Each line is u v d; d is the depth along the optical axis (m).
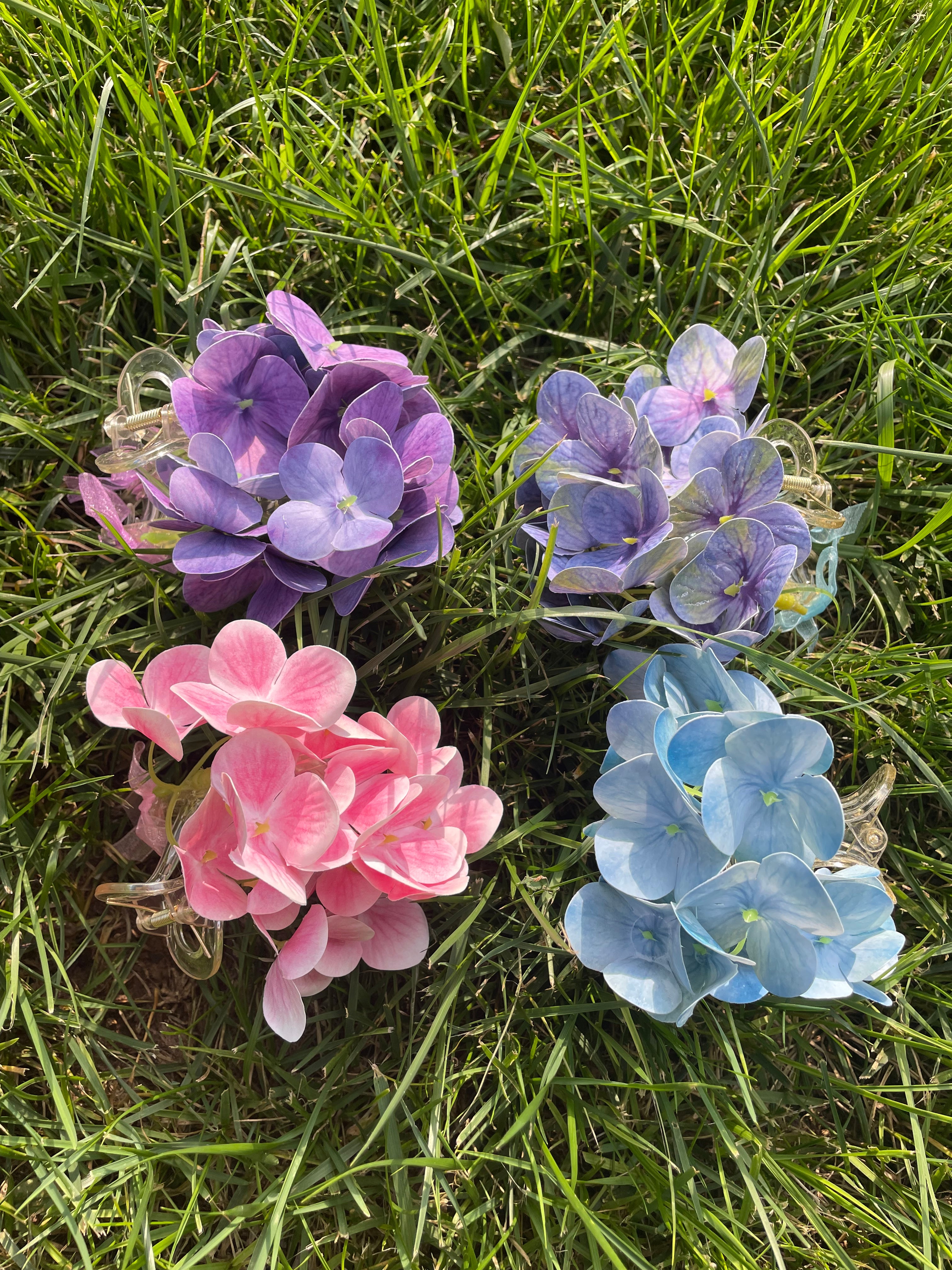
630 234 0.44
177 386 0.33
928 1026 0.38
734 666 0.39
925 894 0.40
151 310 0.42
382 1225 0.35
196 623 0.37
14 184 0.42
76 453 0.41
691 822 0.32
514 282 0.42
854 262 0.46
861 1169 0.37
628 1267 0.35
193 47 0.43
